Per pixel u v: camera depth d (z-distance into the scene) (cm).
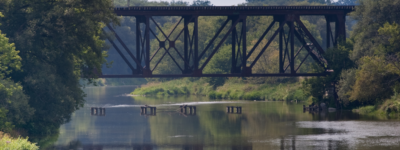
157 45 13450
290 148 3297
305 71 8850
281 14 5091
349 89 5344
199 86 10100
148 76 4894
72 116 5816
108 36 4381
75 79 4309
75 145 3641
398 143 3356
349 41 5706
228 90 8769
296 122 4744
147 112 6206
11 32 3791
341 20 5322
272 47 9462
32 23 3638
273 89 8288
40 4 3778
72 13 3625
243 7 4988
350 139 3572
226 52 9956
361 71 5062
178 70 12738
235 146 3481
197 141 3769
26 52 3809
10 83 3509
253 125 4666
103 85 15288
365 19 5347
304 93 6216
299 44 10075
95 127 4741
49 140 3881
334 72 5609
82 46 3959
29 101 3800
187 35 5384
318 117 5081
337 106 5762
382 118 4738
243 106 6750
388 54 5125
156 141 3803
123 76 4853
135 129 4562
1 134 3123
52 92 3797
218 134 4125
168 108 6719
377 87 5044
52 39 3772
